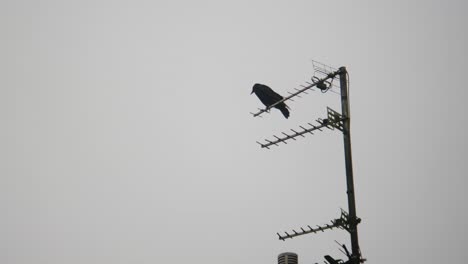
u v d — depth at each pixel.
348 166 13.86
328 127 14.23
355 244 13.44
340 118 14.12
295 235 14.41
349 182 13.80
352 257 13.39
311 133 14.70
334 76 14.70
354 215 13.58
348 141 14.04
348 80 14.56
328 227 13.88
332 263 14.27
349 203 13.67
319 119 14.48
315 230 14.08
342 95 14.38
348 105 14.29
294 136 14.95
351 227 13.55
